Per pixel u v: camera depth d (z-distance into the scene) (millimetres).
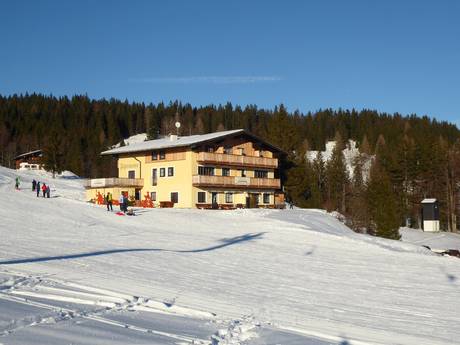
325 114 167125
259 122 155000
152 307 10148
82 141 127375
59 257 17641
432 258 25078
